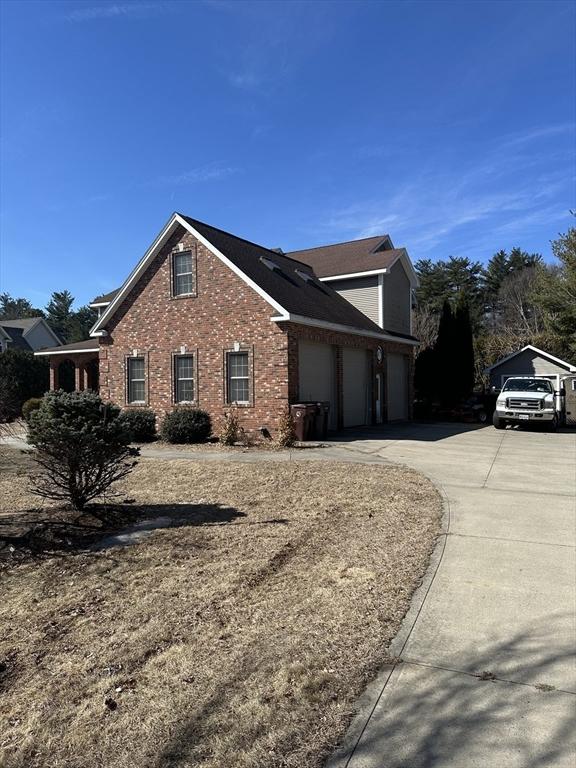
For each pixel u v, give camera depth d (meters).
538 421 19.55
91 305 25.81
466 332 25.92
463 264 56.59
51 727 2.90
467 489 8.73
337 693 3.12
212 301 16.91
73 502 7.06
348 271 22.70
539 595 4.54
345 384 19.30
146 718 2.94
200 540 6.00
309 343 17.08
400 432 18.22
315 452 13.09
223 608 4.28
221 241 18.03
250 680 3.26
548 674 3.31
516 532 6.36
